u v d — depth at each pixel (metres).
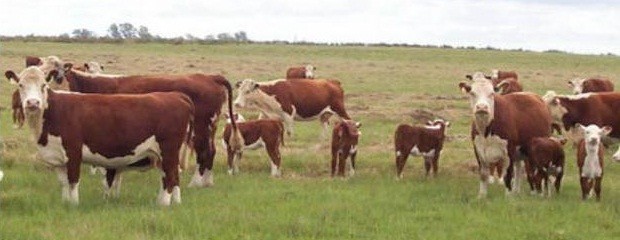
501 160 14.11
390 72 47.84
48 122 11.80
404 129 15.70
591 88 25.30
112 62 45.25
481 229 11.12
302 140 21.47
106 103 12.20
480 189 14.10
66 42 65.69
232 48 66.44
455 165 17.53
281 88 21.34
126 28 122.06
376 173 16.58
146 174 15.38
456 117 26.75
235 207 12.11
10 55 47.25
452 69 52.06
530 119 14.60
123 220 10.77
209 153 14.79
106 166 12.44
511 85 23.75
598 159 13.55
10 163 15.80
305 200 12.88
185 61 49.00
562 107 17.89
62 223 10.55
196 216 11.05
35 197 12.28
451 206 12.70
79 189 13.56
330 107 22.03
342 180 15.38
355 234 10.55
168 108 12.52
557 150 13.91
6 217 10.94
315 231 10.60
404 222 11.35
